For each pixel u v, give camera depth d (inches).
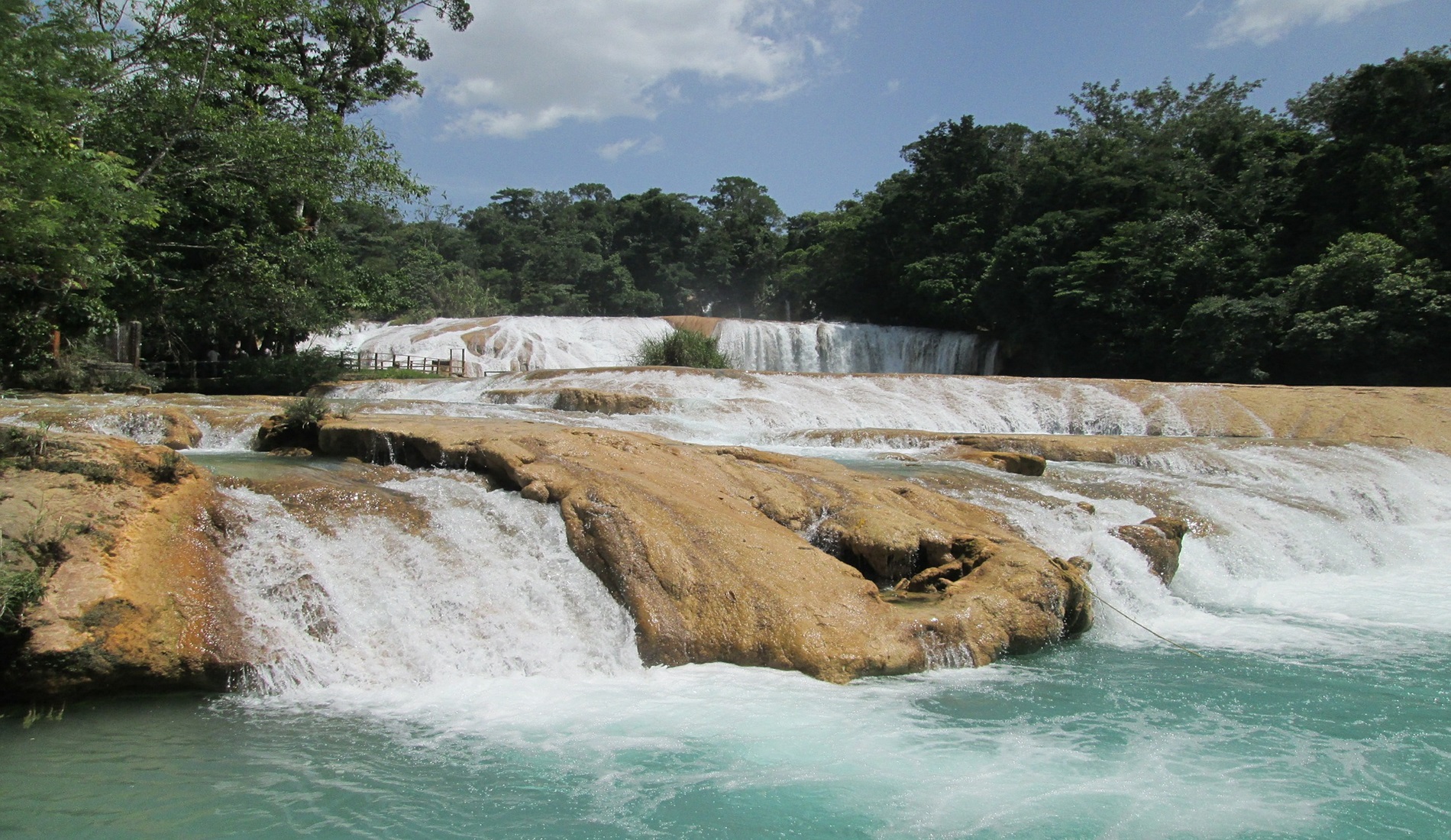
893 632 346.6
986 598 371.6
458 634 334.3
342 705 299.3
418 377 1169.4
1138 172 1791.3
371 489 389.1
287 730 279.4
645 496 394.3
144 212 708.7
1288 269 1405.0
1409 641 398.6
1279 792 253.0
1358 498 639.8
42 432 324.2
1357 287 1232.2
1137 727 297.4
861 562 418.0
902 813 237.1
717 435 720.3
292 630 318.3
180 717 285.9
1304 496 607.8
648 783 250.8
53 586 289.0
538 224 4293.8
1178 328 1408.7
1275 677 349.7
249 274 1025.5
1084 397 972.6
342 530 358.0
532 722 289.4
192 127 928.9
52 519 300.7
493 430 474.6
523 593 353.1
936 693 322.7
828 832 226.7
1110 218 1715.1
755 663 339.6
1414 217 1328.7
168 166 935.0
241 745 268.7
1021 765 266.7
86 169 625.9
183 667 296.4
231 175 985.5
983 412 950.4
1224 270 1433.3
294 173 1001.5
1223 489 582.6
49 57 633.0
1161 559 457.1
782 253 3420.3
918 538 415.5
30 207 579.5
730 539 378.9
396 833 223.0
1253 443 725.3
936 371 1844.2
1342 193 1412.4
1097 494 553.6
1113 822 234.2
